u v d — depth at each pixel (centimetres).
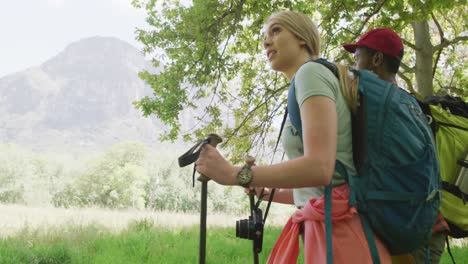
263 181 186
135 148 10350
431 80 1314
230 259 741
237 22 1193
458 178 340
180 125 1270
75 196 9512
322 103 188
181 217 1838
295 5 1095
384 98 198
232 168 190
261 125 1292
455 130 349
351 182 194
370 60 278
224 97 1319
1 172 8925
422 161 193
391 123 195
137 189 9456
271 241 880
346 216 192
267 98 1271
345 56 985
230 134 1319
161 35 1244
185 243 831
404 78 1288
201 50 1214
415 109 206
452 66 1620
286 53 221
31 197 8856
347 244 191
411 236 193
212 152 194
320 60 204
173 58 1231
